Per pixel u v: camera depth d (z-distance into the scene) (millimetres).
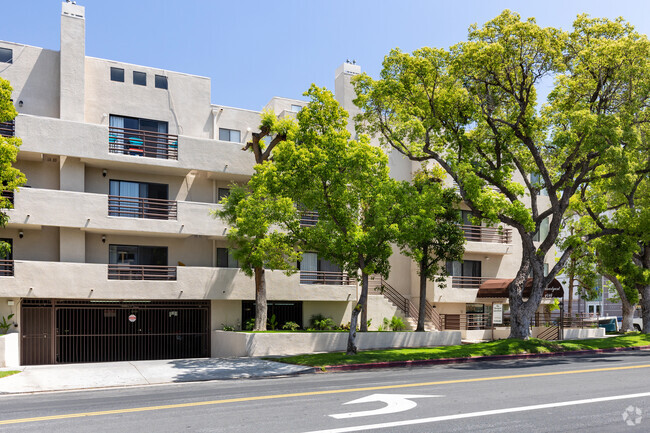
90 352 25719
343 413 9539
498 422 8672
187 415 9750
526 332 25234
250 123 31766
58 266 23641
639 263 33406
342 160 20766
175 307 26750
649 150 24406
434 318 33438
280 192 21828
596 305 60844
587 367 16688
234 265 29031
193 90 29562
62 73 25797
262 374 17656
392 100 24797
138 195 27344
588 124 21328
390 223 21047
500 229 32344
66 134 24578
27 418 9898
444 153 33125
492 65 22953
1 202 19156
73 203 24438
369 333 25469
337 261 21859
